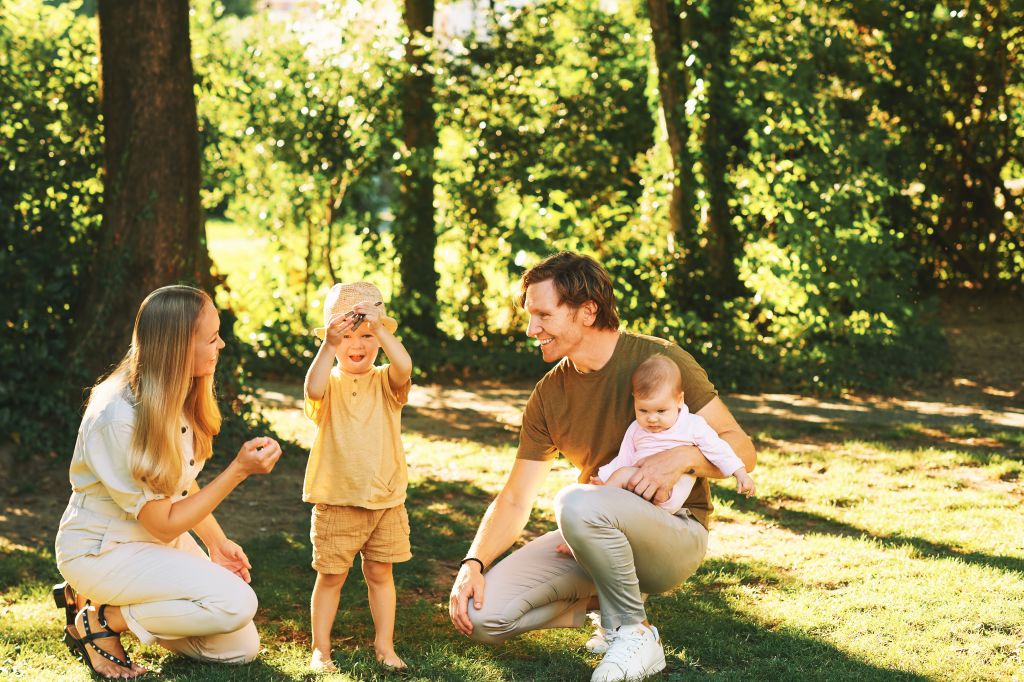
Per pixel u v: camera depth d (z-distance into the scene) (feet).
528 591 11.87
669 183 37.83
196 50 36.58
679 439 11.73
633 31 40.45
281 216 37.76
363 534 12.84
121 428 11.25
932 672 11.96
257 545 18.02
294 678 11.68
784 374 35.01
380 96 36.99
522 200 37.37
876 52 43.27
